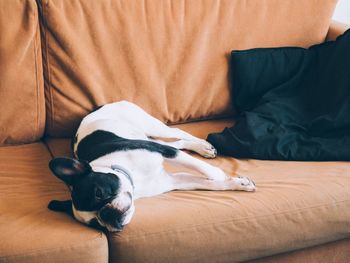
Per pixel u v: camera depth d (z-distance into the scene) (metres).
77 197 1.43
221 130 2.02
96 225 1.42
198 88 2.01
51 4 1.78
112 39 1.87
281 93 2.01
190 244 1.44
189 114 2.03
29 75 1.82
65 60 1.84
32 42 1.80
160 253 1.43
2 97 1.81
